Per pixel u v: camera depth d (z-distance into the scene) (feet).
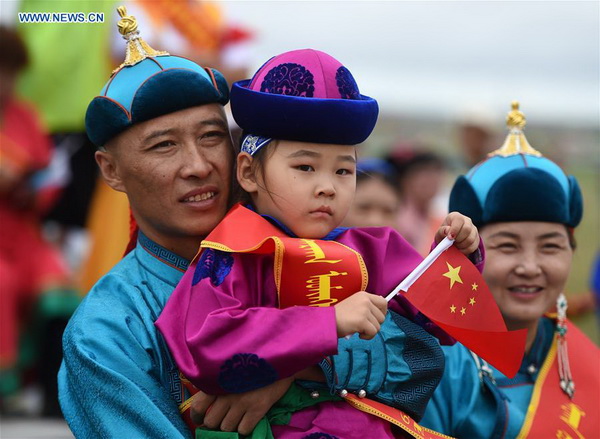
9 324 45.73
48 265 46.52
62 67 44.98
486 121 58.54
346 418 22.48
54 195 46.44
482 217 28.27
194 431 22.76
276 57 23.63
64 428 45.39
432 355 23.71
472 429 27.61
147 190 23.57
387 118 74.49
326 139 22.67
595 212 74.23
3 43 44.78
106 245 43.93
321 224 22.91
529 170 28.04
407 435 23.39
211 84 23.77
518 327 28.60
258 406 21.79
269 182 22.97
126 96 23.44
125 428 21.97
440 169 53.26
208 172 23.50
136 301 23.57
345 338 22.86
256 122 23.04
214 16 42.24
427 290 23.59
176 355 21.83
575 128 75.05
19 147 45.52
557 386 28.48
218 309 21.62
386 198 41.81
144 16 40.98
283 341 21.02
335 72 23.20
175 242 24.22
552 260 28.25
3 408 48.24
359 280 22.52
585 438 27.94
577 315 55.16
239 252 22.39
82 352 22.57
